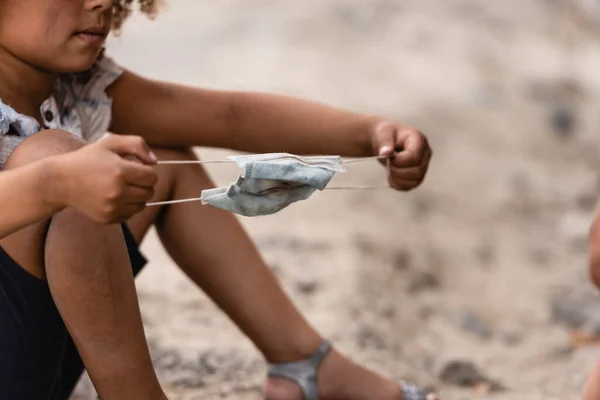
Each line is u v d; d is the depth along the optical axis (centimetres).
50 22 199
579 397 319
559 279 482
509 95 737
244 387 274
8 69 207
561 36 927
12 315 187
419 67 753
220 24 791
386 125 230
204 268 231
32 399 194
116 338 186
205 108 239
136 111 236
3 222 166
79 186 161
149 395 191
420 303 420
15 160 183
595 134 712
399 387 246
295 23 805
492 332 402
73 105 224
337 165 192
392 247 462
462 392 317
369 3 874
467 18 895
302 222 471
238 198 179
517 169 620
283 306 238
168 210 228
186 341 303
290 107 241
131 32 749
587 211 589
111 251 185
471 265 487
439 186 568
